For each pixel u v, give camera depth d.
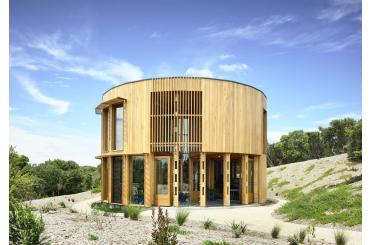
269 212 16.47
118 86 19.73
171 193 18.00
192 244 7.83
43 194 38.56
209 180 23.33
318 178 27.58
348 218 12.65
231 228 11.37
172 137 17.62
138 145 18.08
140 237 8.15
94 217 11.69
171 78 17.80
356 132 30.91
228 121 18.08
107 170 21.97
